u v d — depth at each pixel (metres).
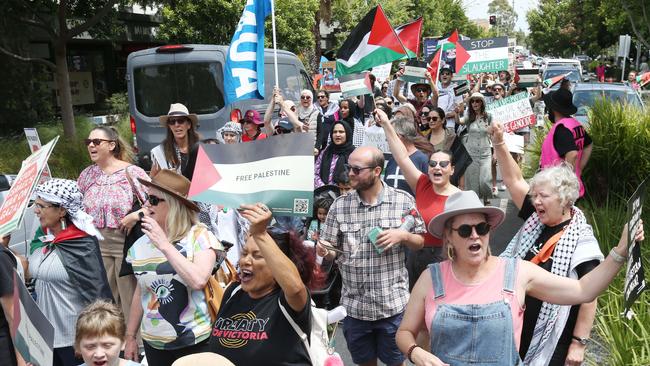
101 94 27.16
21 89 20.19
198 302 4.17
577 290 3.28
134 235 5.27
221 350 3.55
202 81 12.52
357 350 4.99
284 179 3.36
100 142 6.32
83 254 4.84
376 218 4.89
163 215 4.20
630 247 3.19
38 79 20.95
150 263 4.18
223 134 8.34
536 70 27.94
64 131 16.89
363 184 4.85
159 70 12.62
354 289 4.90
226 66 8.16
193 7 20.95
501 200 12.21
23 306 3.54
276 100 8.27
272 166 3.39
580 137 7.10
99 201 6.28
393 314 4.82
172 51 12.55
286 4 24.22
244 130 9.90
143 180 4.10
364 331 4.91
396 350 4.88
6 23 17.05
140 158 8.16
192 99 12.57
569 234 3.89
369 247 4.83
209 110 12.51
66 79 16.97
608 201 9.16
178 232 4.18
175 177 4.21
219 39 21.75
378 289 4.81
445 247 3.40
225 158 3.49
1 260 4.23
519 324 3.23
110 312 3.81
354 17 34.56
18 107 20.19
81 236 4.88
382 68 14.45
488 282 3.27
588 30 49.34
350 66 7.98
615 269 3.26
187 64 12.53
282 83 14.09
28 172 4.26
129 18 25.81
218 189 3.45
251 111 9.79
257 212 3.29
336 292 6.26
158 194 4.18
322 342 3.93
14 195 4.31
